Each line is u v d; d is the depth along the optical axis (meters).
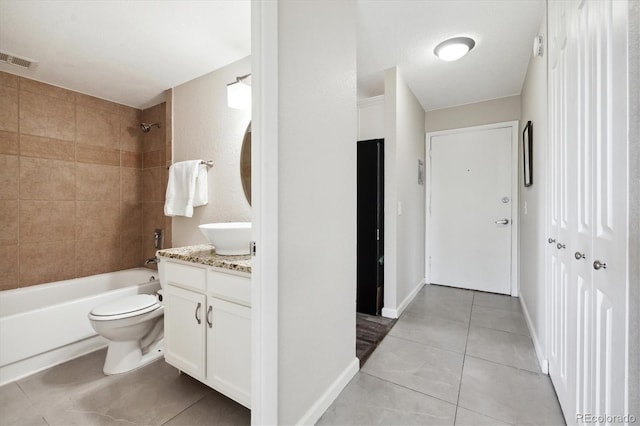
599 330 0.87
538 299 1.93
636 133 0.65
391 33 2.05
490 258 3.32
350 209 1.68
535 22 1.92
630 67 0.67
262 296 1.07
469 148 3.41
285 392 1.19
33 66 2.27
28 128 2.45
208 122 2.39
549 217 1.61
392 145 2.55
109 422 1.36
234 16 1.74
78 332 2.02
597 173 0.88
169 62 2.24
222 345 1.39
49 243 2.58
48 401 1.51
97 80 2.52
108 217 2.97
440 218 3.60
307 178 1.31
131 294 2.37
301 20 1.26
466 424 1.31
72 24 1.78
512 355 1.91
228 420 1.37
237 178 2.21
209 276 1.44
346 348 1.65
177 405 1.48
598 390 0.88
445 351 1.97
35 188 2.49
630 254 0.67
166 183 2.98
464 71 2.61
